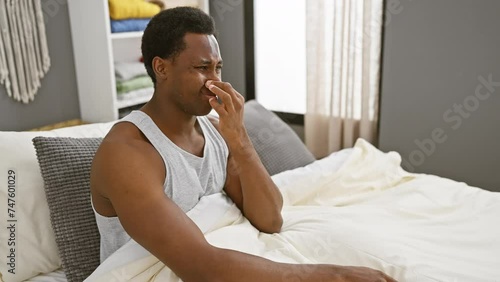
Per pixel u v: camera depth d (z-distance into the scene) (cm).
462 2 191
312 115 236
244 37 259
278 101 267
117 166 96
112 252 113
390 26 209
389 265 108
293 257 112
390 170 173
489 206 150
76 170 127
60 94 192
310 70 230
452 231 132
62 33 189
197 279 90
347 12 213
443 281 104
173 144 108
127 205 94
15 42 170
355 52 216
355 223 129
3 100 171
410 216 141
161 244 91
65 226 123
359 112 226
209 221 113
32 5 174
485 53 191
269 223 124
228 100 111
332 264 101
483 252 122
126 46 223
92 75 193
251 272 91
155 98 109
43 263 130
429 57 203
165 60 104
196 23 104
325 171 168
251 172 123
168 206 95
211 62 106
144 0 207
